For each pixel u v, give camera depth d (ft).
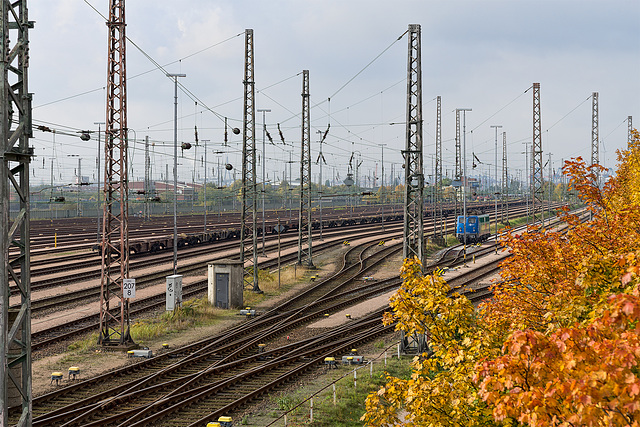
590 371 22.98
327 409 65.00
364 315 120.16
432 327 38.93
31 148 37.06
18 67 36.68
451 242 259.19
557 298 39.65
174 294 111.34
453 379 35.45
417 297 40.24
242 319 115.44
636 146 100.94
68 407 62.95
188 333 103.14
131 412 62.59
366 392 71.92
